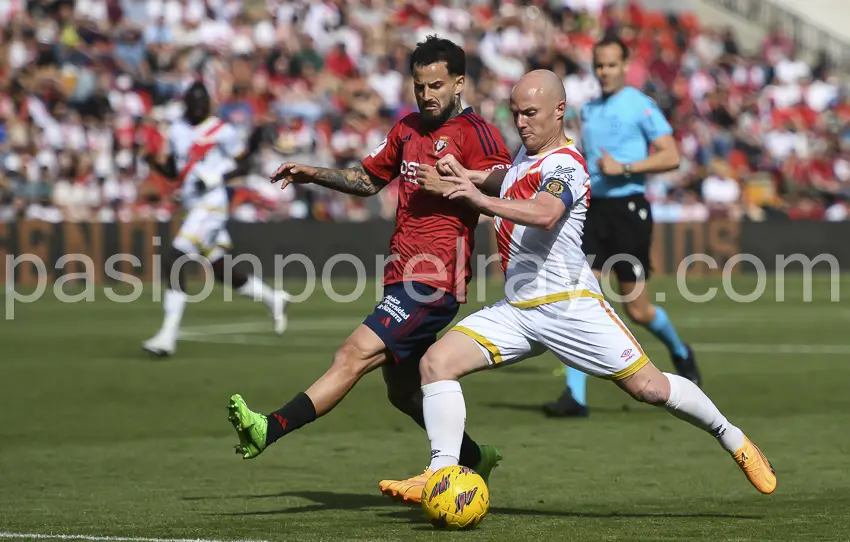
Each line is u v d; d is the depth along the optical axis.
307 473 25.67
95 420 33.09
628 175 34.59
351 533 19.02
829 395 37.69
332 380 20.48
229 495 23.12
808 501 22.22
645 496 22.88
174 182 47.50
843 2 154.12
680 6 138.25
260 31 107.00
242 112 93.81
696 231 93.75
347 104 102.62
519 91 20.08
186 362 46.59
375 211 95.25
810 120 120.00
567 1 124.88
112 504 22.12
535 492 23.34
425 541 18.27
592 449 28.50
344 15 112.31
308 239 87.31
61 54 96.25
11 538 18.52
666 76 116.38
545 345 20.36
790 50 133.88
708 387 39.50
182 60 99.31
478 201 18.98
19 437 30.44
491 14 121.44
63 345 53.00
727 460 27.06
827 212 106.88
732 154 110.62
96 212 89.62
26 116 90.94
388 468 26.23
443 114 21.45
